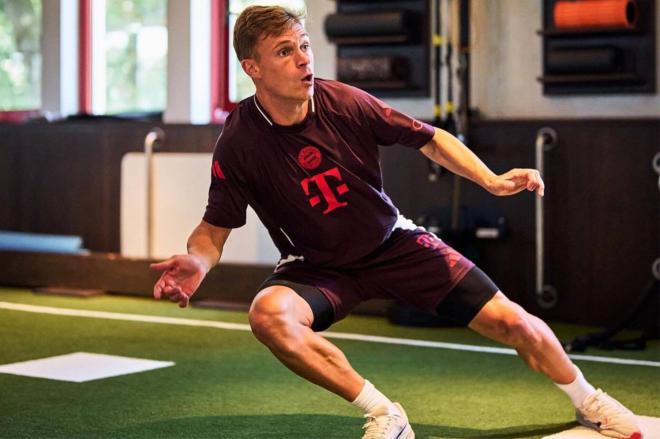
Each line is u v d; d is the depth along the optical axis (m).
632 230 9.12
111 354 7.92
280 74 4.70
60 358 7.72
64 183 11.96
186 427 5.62
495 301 5.12
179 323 9.48
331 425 5.66
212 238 5.09
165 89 12.01
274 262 10.54
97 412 5.98
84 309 10.33
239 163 4.97
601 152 9.20
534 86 9.74
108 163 11.68
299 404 6.18
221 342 8.47
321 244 5.01
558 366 5.26
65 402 6.24
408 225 5.19
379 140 5.02
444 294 5.11
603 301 9.27
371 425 4.85
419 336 8.80
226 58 11.81
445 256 5.12
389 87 10.13
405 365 7.51
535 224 9.52
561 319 9.48
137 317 9.82
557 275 9.44
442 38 9.95
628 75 9.23
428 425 5.67
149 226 11.18
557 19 9.32
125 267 11.26
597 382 6.88
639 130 9.04
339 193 4.93
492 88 9.91
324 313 4.99
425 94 10.13
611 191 9.18
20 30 12.86
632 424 5.26
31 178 12.18
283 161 4.91
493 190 4.99
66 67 12.45
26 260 11.81
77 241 11.70
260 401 6.27
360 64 10.11
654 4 9.20
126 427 5.63
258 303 4.82
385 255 5.11
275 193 4.96
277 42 4.69
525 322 5.12
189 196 11.03
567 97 9.62
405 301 5.20
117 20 12.37
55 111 12.47
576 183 9.30
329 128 4.91
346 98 4.94
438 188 9.80
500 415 5.90
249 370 7.28
